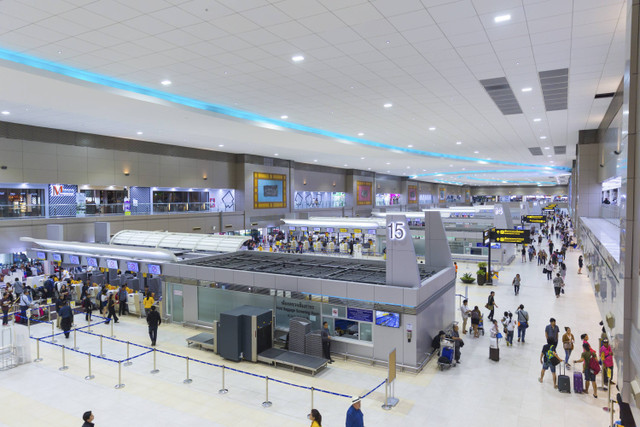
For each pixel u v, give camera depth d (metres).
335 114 19.97
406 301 11.25
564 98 16.91
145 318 16.55
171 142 30.64
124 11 8.81
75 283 19.12
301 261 17.05
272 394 9.88
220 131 22.06
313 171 48.00
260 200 39.47
